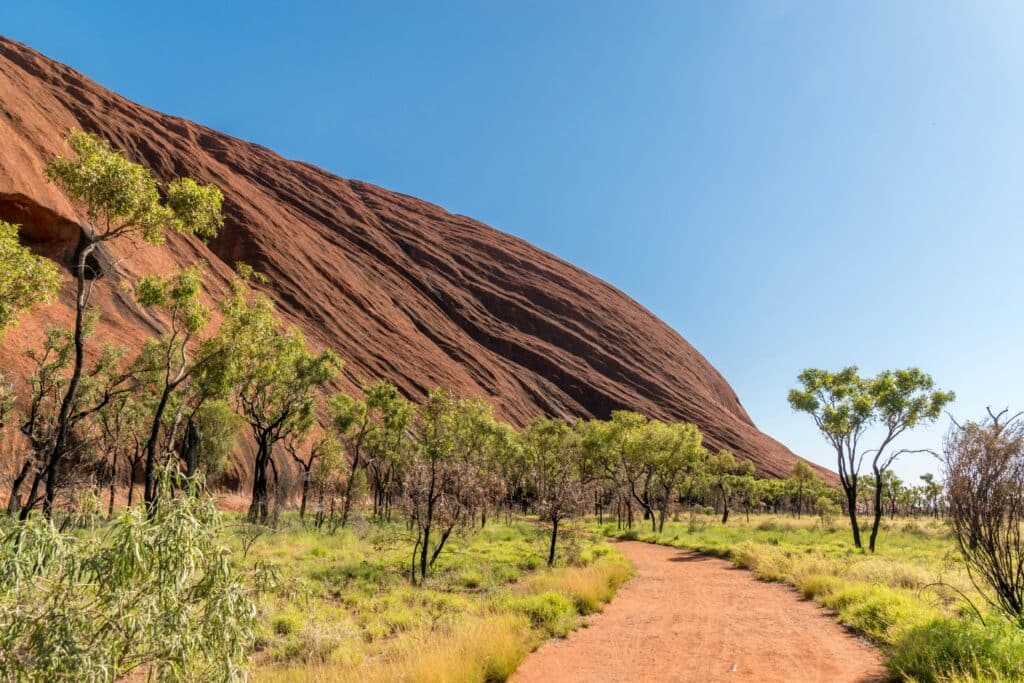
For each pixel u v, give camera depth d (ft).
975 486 26.81
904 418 93.04
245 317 82.33
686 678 23.03
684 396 570.05
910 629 24.98
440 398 53.78
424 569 49.78
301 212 475.31
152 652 12.23
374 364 312.71
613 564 56.24
